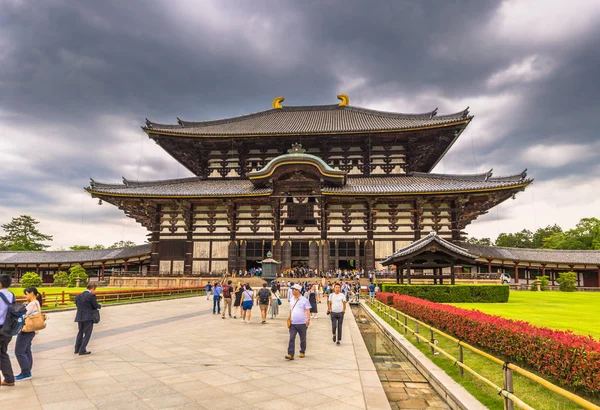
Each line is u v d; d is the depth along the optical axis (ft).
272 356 44.57
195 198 196.75
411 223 193.98
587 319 64.08
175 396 30.12
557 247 344.69
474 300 98.68
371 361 42.32
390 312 77.51
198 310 97.30
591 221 341.82
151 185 214.28
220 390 31.68
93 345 50.34
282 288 154.71
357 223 196.54
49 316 84.48
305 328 44.32
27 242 369.71
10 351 47.29
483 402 27.43
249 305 73.97
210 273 195.31
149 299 130.72
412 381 37.68
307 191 198.39
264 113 270.87
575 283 207.51
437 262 110.32
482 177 194.18
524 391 29.19
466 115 198.29
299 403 28.84
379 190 186.60
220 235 203.62
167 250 205.77
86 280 213.87
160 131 209.56
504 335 34.86
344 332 64.18
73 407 27.66
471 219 201.77
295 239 197.88
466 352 42.83
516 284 193.36
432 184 196.34
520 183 171.73
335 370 38.34
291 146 221.87
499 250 217.15
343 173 190.80
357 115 251.19
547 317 66.90
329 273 183.21
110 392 31.01
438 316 52.21
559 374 27.20
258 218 202.08
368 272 184.03
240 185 212.64
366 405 28.45
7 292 33.35
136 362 40.98
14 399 29.25
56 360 41.78
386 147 219.82
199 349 48.01
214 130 229.66
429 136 212.23
